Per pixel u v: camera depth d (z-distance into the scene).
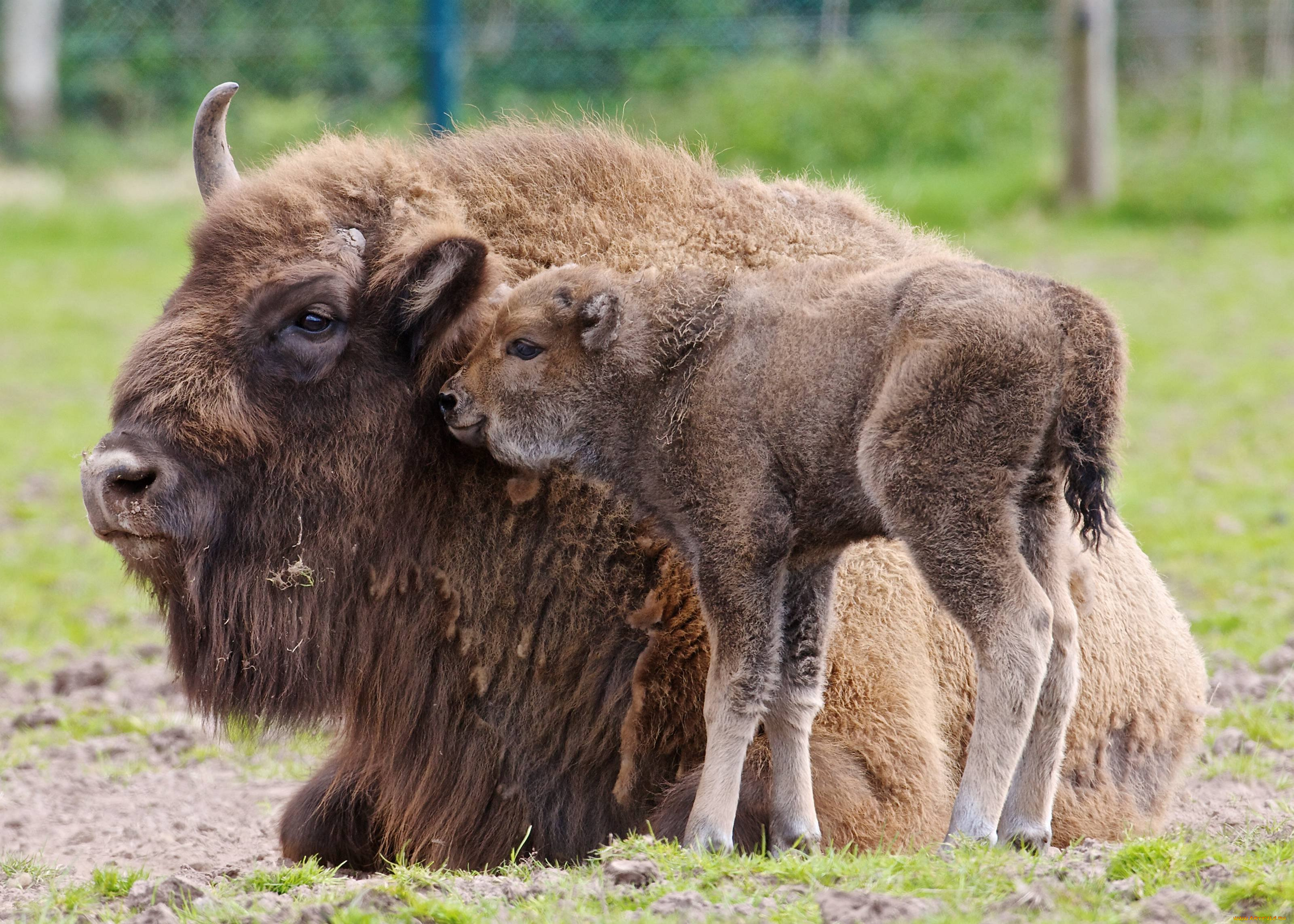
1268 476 39.94
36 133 96.38
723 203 18.38
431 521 17.88
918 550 15.30
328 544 17.62
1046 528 15.50
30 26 97.81
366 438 17.53
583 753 17.89
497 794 18.08
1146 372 50.41
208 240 17.81
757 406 15.94
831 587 16.48
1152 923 12.65
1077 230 70.81
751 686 15.74
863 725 17.19
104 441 16.91
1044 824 15.24
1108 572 19.94
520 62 88.38
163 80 99.56
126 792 24.08
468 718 18.08
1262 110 81.69
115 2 100.31
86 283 67.62
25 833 21.81
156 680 29.17
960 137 80.62
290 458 17.41
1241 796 22.17
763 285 16.56
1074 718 19.11
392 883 14.67
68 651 30.77
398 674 17.98
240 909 13.96
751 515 15.87
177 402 16.97
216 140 19.44
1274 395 47.28
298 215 17.73
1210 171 74.50
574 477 17.62
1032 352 15.08
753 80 82.81
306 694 18.11
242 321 17.25
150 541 17.06
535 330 17.02
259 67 95.62
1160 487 39.28
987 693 14.95
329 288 17.28
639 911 13.30
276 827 21.75
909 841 17.03
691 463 16.23
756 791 16.53
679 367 16.55
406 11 93.25
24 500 40.62
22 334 58.75
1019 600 14.96
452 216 18.08
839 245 18.02
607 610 17.72
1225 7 90.12
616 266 17.97
